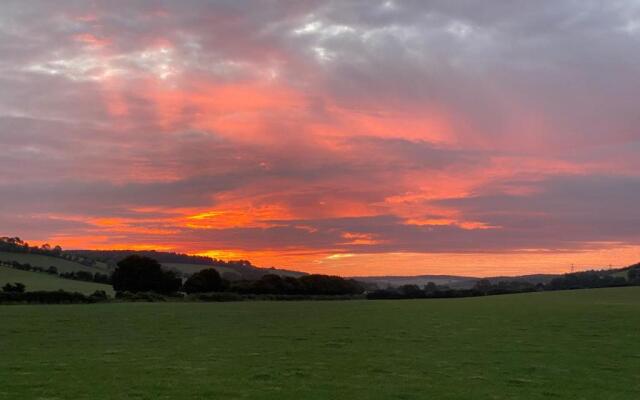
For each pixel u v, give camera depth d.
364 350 28.83
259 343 31.94
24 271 138.00
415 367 23.33
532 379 20.83
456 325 45.12
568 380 20.69
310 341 33.09
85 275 148.00
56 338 34.47
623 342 32.97
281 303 95.62
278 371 21.84
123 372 21.39
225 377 20.45
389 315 58.75
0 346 30.34
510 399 17.47
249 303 94.50
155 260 128.88
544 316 54.16
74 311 62.97
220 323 47.16
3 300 84.69
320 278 149.12
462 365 24.02
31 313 58.59
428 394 17.95
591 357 26.70
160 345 30.88
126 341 32.88
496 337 35.66
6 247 161.62
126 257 127.44
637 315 54.19
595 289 126.62
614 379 21.00
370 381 20.00
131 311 64.06
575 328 41.88
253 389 18.30
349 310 69.50
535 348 29.98
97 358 25.42
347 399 17.06
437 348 29.86
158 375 20.77
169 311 65.00
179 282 133.25
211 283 133.00
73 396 17.09
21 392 17.59
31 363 23.73
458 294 148.00
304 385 19.08
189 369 22.25
